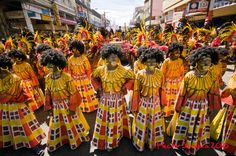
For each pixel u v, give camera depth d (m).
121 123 2.96
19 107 2.70
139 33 4.76
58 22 27.70
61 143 3.04
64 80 2.60
